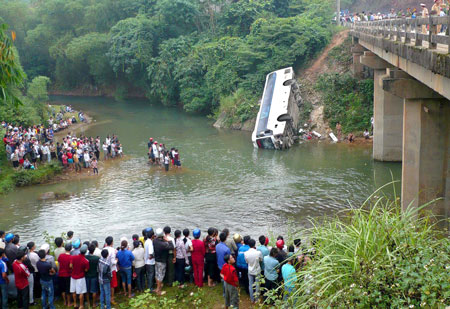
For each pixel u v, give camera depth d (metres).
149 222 21.88
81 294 12.24
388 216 8.75
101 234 20.58
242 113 46.16
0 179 28.83
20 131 38.16
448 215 19.88
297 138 40.16
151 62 63.00
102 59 69.50
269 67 48.06
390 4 68.38
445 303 6.82
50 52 74.56
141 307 11.67
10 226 21.81
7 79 10.53
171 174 30.42
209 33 61.19
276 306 9.02
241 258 12.42
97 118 54.31
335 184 26.75
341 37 48.19
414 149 20.05
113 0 72.56
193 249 12.99
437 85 14.29
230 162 33.09
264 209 23.09
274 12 59.22
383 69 30.38
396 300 6.99
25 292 12.12
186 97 55.38
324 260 7.91
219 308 12.04
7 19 78.62
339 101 41.31
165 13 62.75
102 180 29.48
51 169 30.75
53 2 74.88
